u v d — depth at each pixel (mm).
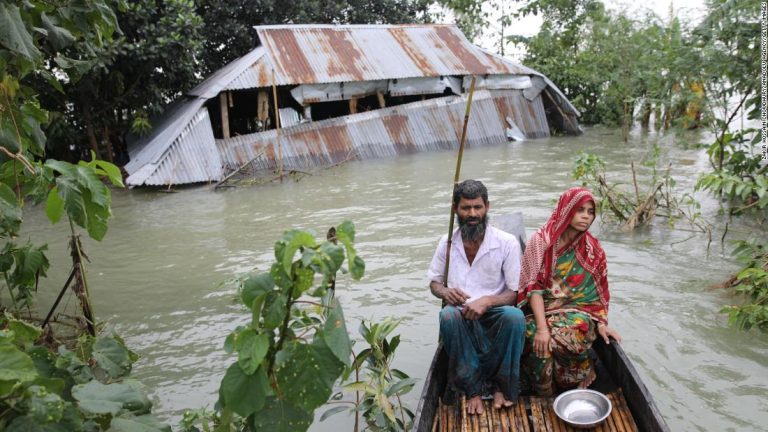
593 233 8133
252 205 10969
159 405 4516
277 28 16188
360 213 9914
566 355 3854
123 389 2572
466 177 12422
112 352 3535
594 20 20016
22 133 3846
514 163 13898
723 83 8930
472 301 3826
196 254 8219
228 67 16266
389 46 16969
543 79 18141
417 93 16719
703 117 9852
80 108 15242
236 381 2316
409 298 6254
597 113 21000
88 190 3445
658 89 10594
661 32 16250
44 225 10164
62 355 2955
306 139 15031
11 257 4949
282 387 2365
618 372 3842
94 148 15219
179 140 13148
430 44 17594
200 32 17234
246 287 2338
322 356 2377
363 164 14828
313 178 13305
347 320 5789
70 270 7754
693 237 7758
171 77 15305
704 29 8422
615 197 8922
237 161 14156
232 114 18594
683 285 6211
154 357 5277
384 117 16125
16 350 2000
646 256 7137
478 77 17391
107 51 12969
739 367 4645
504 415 3693
